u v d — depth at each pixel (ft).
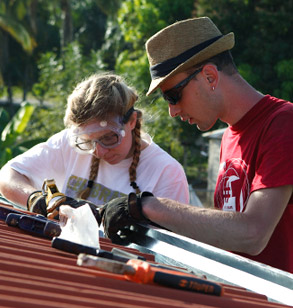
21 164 20.11
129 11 146.30
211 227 13.69
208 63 15.61
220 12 123.24
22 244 9.86
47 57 174.60
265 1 120.78
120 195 19.13
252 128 15.37
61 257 9.11
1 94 296.10
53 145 20.40
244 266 10.54
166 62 16.03
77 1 310.65
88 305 6.90
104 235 14.24
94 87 17.67
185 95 15.96
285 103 14.98
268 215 13.64
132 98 18.37
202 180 161.58
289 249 14.97
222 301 8.29
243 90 15.74
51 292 7.22
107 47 253.44
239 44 120.78
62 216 11.62
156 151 19.67
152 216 13.91
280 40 118.83
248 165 15.39
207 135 107.86
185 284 8.41
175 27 15.94
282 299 9.47
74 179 19.81
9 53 292.40
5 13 250.78
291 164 13.70
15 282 7.21
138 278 8.31
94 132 17.63
